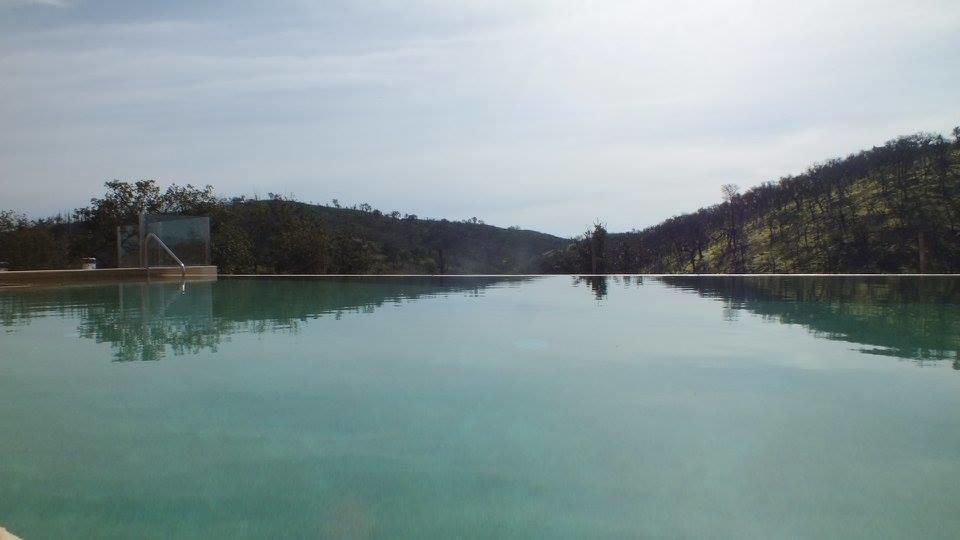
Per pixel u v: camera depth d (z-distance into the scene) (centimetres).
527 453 150
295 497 126
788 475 134
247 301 586
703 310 486
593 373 239
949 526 111
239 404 196
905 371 239
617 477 135
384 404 195
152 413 187
